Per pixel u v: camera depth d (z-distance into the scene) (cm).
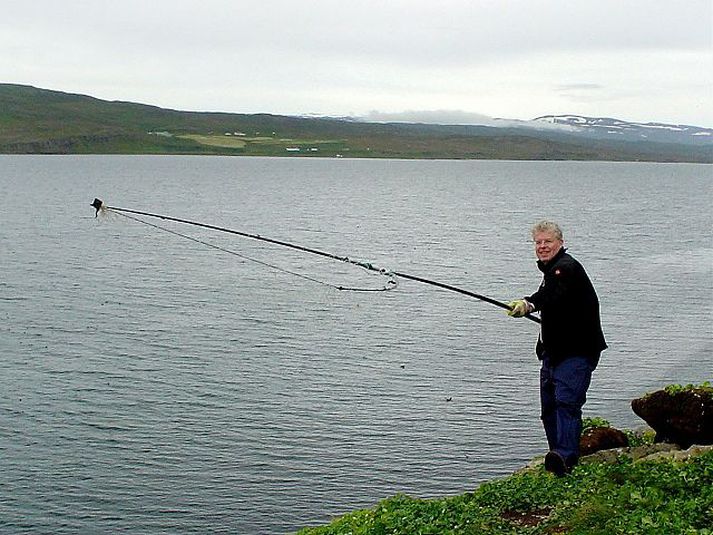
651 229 11900
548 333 1048
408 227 12119
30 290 6600
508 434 3678
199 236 10538
